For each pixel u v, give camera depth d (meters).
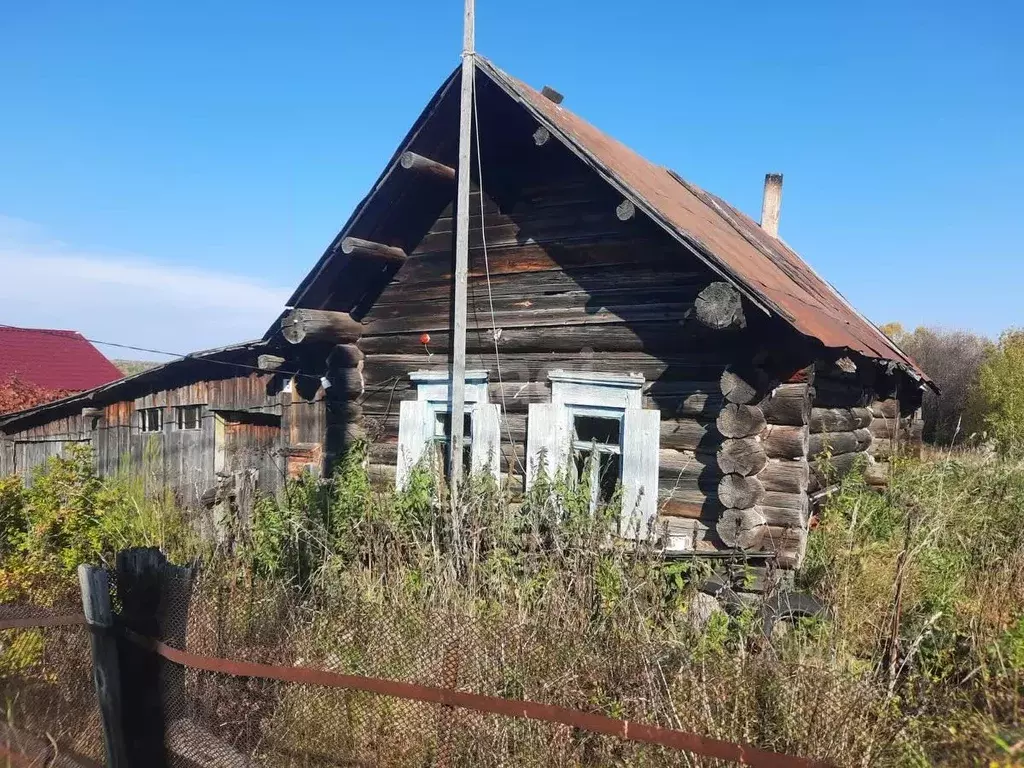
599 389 7.51
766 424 6.75
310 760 3.64
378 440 9.09
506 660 3.62
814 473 7.55
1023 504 6.97
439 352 8.76
